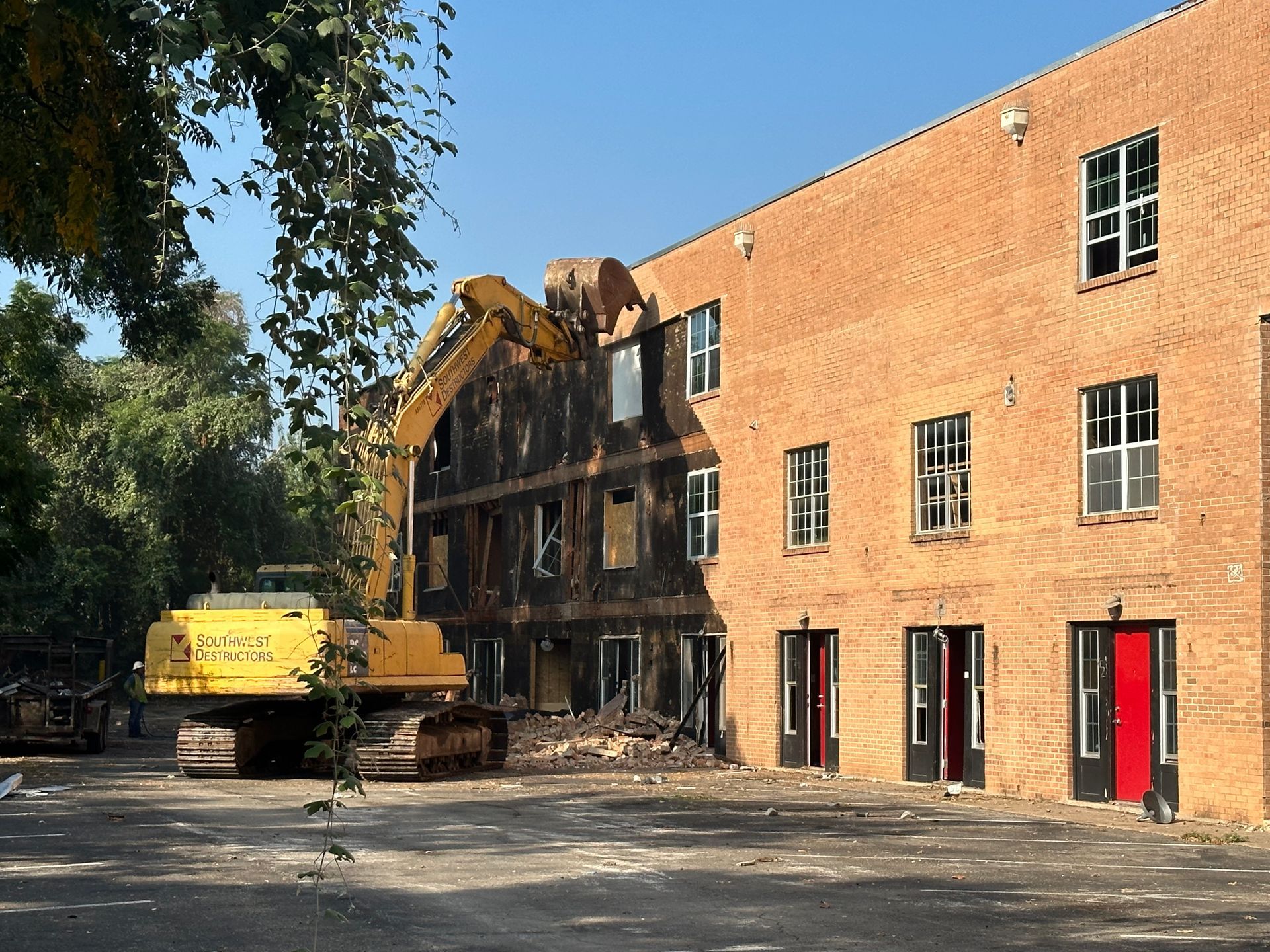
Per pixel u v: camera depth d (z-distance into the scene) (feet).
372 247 20.86
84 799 64.13
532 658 119.55
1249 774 58.08
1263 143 59.26
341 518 20.54
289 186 21.01
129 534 174.91
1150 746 63.46
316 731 20.52
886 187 81.30
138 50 26.71
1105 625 65.98
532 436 121.49
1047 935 33.53
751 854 47.62
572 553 114.62
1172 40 63.82
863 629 81.56
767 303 91.61
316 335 20.26
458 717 83.51
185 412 165.27
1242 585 58.90
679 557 100.22
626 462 107.34
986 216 73.87
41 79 28.27
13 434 94.17
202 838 50.52
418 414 82.94
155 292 114.52
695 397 98.89
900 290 79.87
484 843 49.90
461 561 133.59
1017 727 69.97
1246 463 59.16
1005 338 72.18
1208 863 46.93
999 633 71.41
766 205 92.02
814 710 86.84
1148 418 64.49
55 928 33.65
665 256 103.09
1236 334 59.98
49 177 30.99
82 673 114.32
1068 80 69.31
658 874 42.75
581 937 32.86
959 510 75.41
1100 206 67.67
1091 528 66.39
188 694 72.84
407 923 34.53
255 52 22.13
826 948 31.65
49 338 119.24
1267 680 58.03
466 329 90.22
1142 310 64.59
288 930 33.55
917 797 69.82
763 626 90.58
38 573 162.91
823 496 86.43
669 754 93.15
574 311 99.66
